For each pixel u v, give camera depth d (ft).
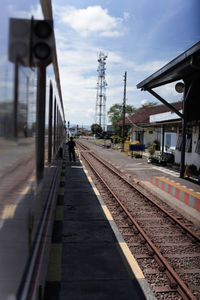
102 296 10.77
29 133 6.59
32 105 7.06
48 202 11.35
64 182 33.78
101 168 50.70
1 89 4.17
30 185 6.72
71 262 13.46
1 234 4.33
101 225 18.88
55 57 15.40
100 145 133.59
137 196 29.14
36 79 7.96
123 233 18.42
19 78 5.40
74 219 19.98
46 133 11.36
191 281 12.79
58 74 21.81
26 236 6.19
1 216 4.30
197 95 38.55
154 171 47.93
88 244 15.67
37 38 6.67
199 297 11.55
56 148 21.03
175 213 23.53
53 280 11.73
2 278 4.38
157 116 76.13
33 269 6.38
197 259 15.15
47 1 10.33
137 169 50.26
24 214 5.95
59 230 17.74
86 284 11.54
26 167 6.15
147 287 11.70
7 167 4.51
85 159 65.31
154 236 18.26
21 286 5.55
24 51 5.86
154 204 25.44
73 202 24.68
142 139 98.12
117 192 30.83
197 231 19.22
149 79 36.91
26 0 6.20
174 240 17.71
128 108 180.86
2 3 4.40
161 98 40.73
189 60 28.07
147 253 15.49
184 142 41.04
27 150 6.28
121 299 10.65
